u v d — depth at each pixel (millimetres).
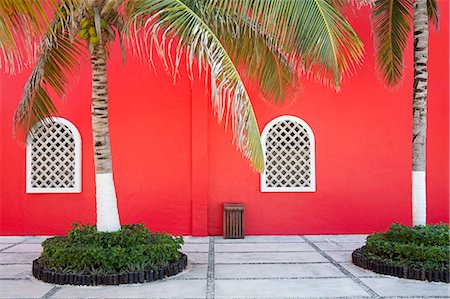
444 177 7832
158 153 7699
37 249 6633
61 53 5930
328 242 7148
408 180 7832
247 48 5320
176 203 7699
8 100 7562
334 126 7832
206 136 7664
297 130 7910
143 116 7699
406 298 4328
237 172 7793
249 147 4168
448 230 5367
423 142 5695
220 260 5941
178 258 5484
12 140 7559
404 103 7883
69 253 4926
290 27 4137
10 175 7551
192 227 7645
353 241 7219
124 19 5219
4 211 7539
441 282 4863
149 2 4320
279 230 7762
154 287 4699
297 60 4656
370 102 7859
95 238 5109
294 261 5887
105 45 5457
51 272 4867
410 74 7871
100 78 5398
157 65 7719
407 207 7809
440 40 7918
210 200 7770
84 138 7633
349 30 4395
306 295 4426
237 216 7480
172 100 7742
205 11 4660
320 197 7797
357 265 5609
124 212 7621
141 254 4973
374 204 7801
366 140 7844
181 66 7750
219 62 4184
